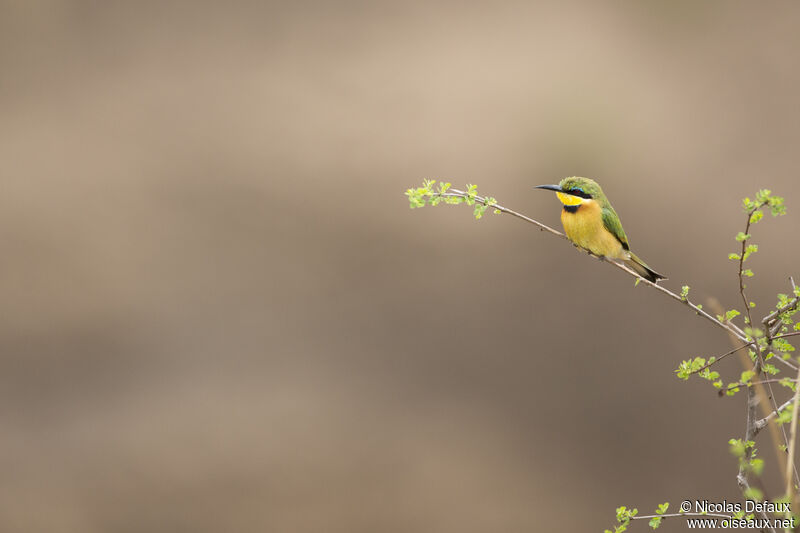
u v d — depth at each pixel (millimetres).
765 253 16047
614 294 15180
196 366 13992
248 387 13352
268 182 18938
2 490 10820
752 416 3607
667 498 10828
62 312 15031
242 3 24891
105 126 20359
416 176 19328
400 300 15680
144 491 10898
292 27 24438
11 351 13953
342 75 22875
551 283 15680
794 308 3656
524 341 14312
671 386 12992
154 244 16984
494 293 15586
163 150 19672
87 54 22812
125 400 13039
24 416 12531
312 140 20531
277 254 16984
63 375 13625
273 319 15250
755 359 3686
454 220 18000
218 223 17781
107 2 24406
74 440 12055
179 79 22094
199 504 10656
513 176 19234
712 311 14555
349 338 14711
